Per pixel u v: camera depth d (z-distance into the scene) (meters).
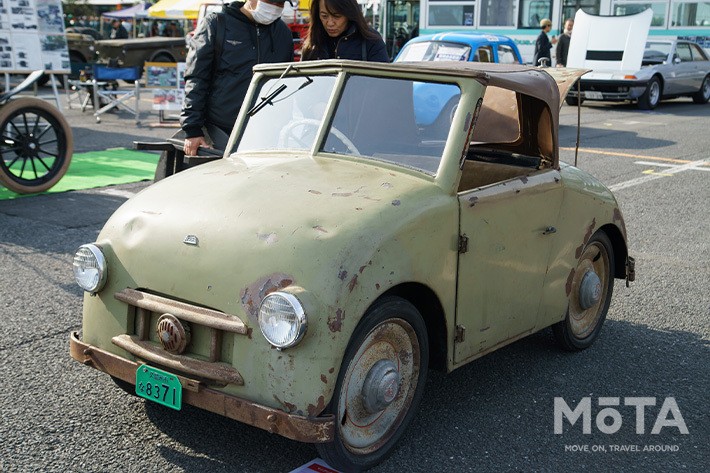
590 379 4.55
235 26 5.55
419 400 3.65
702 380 4.58
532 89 4.18
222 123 5.64
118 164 11.02
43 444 3.58
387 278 3.20
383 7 22.12
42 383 4.22
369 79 4.01
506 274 3.99
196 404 3.21
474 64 4.43
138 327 3.45
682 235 7.88
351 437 3.31
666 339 5.21
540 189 4.17
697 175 11.08
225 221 3.31
